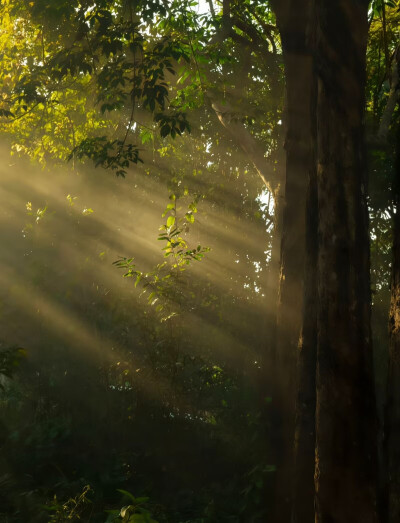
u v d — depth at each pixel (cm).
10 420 942
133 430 915
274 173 1115
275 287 968
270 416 744
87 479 802
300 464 603
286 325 736
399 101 516
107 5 990
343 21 502
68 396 989
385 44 927
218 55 1149
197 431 907
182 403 948
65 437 888
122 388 1012
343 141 495
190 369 1019
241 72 1348
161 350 948
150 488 793
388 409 446
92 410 960
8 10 1243
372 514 472
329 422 485
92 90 1348
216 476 832
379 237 1364
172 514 727
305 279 618
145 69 970
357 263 490
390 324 454
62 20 1231
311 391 607
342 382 482
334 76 498
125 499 736
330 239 492
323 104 503
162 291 948
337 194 492
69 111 1419
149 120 1476
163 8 1005
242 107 1155
